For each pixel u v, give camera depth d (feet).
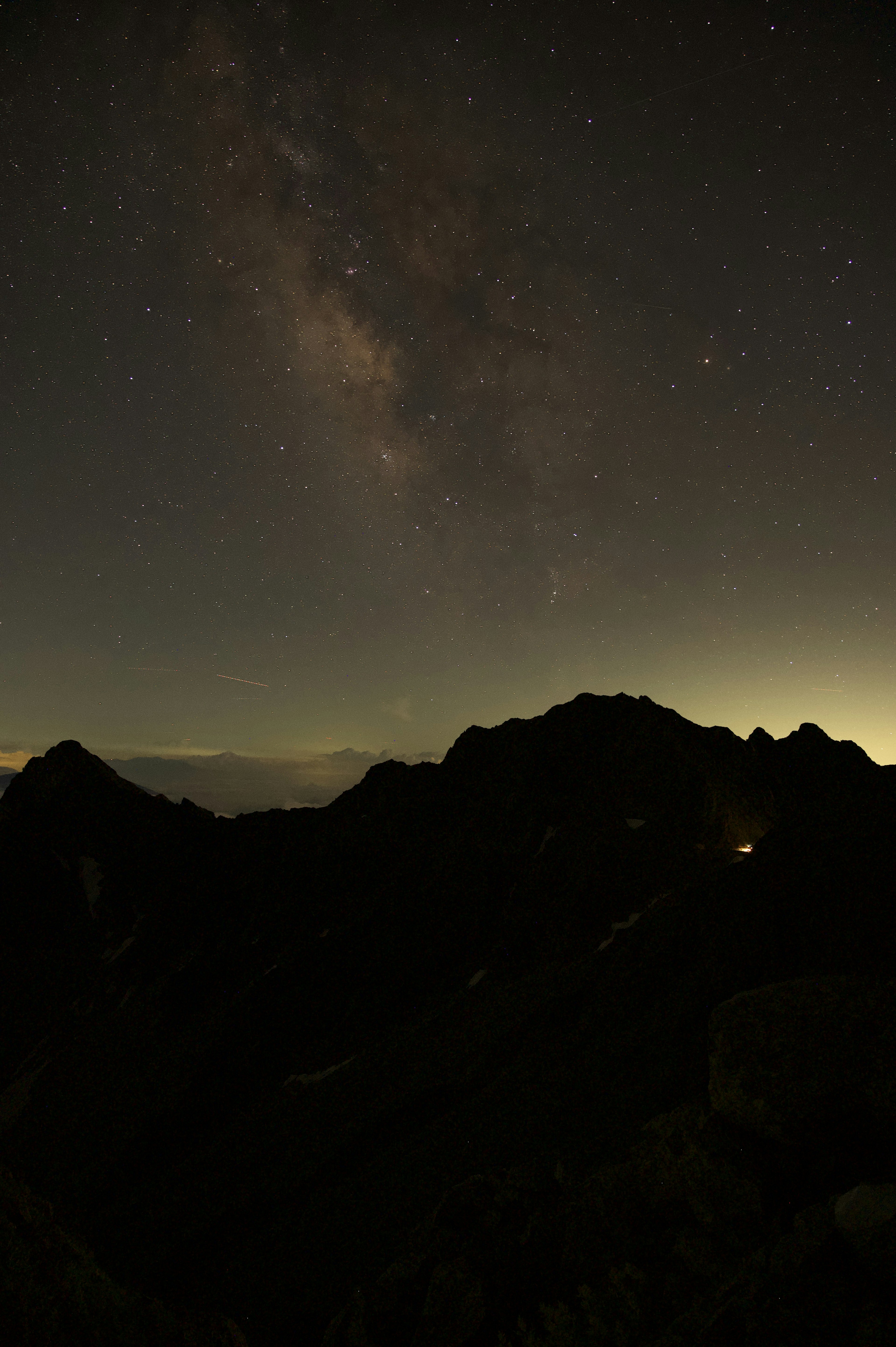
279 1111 142.41
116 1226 122.01
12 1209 17.44
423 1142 92.43
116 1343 15.57
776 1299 21.08
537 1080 91.56
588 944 151.64
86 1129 162.71
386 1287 33.01
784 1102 28.94
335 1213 86.12
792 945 76.95
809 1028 31.55
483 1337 27.71
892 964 65.92
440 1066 128.26
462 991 160.25
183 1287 91.97
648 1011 91.45
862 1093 28.09
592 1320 25.48
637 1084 67.41
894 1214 21.22
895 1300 19.80
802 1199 26.53
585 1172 40.78
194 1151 143.02
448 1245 33.37
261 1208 105.19
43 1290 15.35
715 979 80.84
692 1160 29.45
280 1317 68.28
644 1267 26.94
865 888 77.00
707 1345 20.83
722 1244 26.04
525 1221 33.22
